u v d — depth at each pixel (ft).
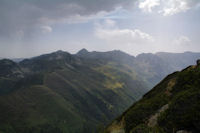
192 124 55.01
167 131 60.64
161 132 62.13
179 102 65.31
